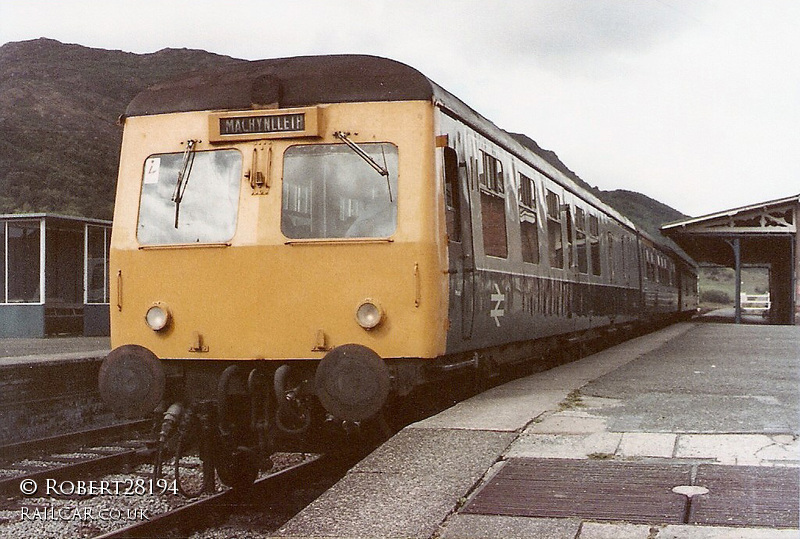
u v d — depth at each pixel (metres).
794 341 19.05
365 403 6.93
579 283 14.92
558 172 14.21
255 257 7.56
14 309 22.73
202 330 7.65
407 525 4.71
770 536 4.39
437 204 7.54
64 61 111.25
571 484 5.33
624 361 13.53
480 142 9.41
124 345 7.43
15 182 58.19
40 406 12.01
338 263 7.44
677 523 4.61
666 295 31.27
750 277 142.88
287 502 8.02
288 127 7.64
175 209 7.86
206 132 7.88
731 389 9.36
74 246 23.84
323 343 7.42
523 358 11.93
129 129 8.13
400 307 7.35
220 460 7.79
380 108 7.61
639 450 6.08
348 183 7.56
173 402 7.76
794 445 6.16
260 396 7.62
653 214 198.62
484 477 5.57
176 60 118.31
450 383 9.25
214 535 7.07
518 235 10.85
